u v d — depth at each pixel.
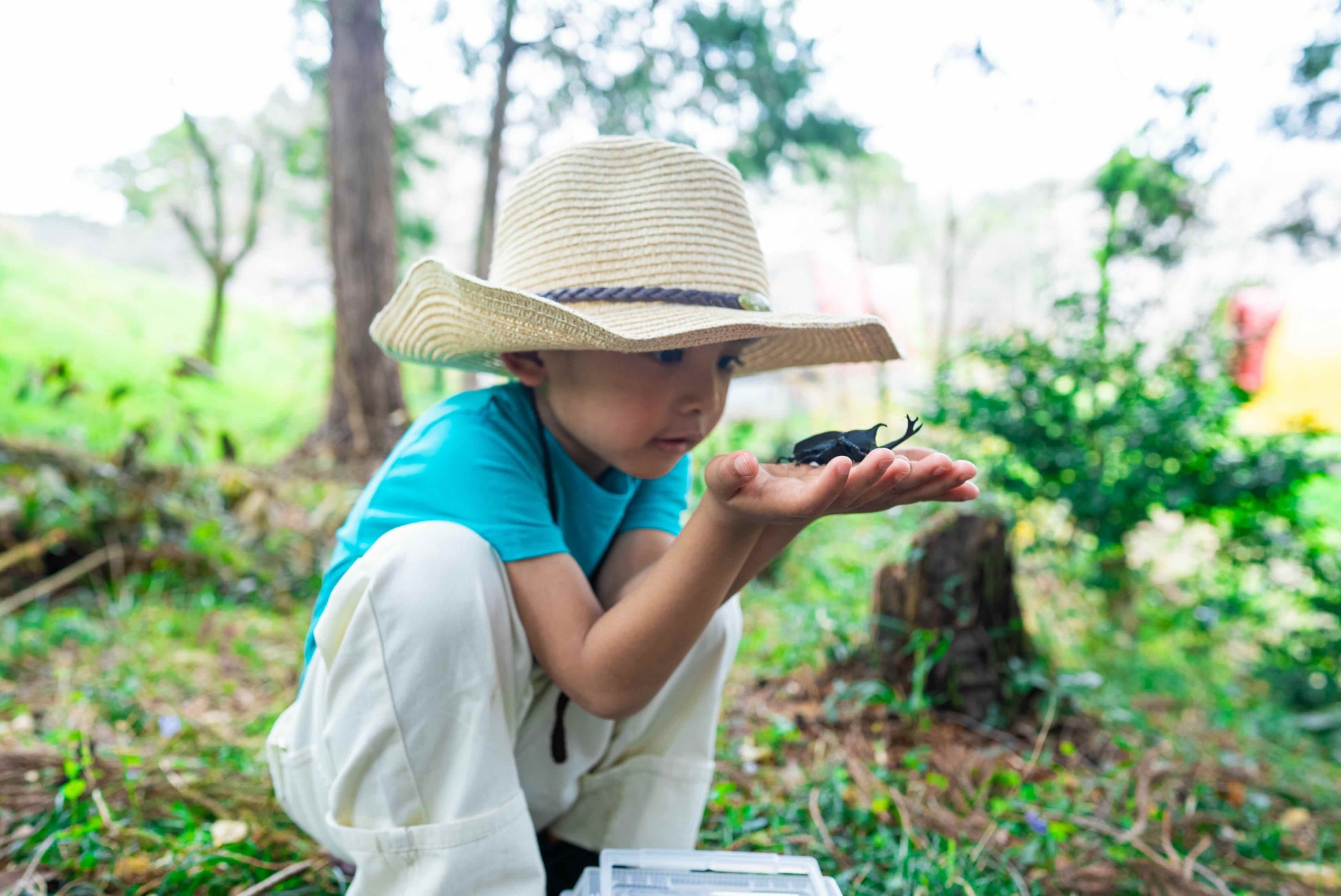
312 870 1.44
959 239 14.41
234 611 3.04
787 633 2.95
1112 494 3.76
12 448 3.83
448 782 1.06
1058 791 1.93
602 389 1.18
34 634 2.53
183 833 1.51
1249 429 6.81
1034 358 4.07
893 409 7.71
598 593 1.42
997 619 2.46
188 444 3.68
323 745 1.13
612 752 1.37
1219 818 1.96
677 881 1.11
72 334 10.21
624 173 1.25
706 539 0.98
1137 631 4.24
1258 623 4.32
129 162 13.27
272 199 14.45
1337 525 4.59
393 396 7.23
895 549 2.84
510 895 1.06
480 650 1.06
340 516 3.95
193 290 14.70
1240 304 5.98
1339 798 2.46
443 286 1.17
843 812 1.74
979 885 1.48
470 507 1.14
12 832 1.49
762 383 10.66
